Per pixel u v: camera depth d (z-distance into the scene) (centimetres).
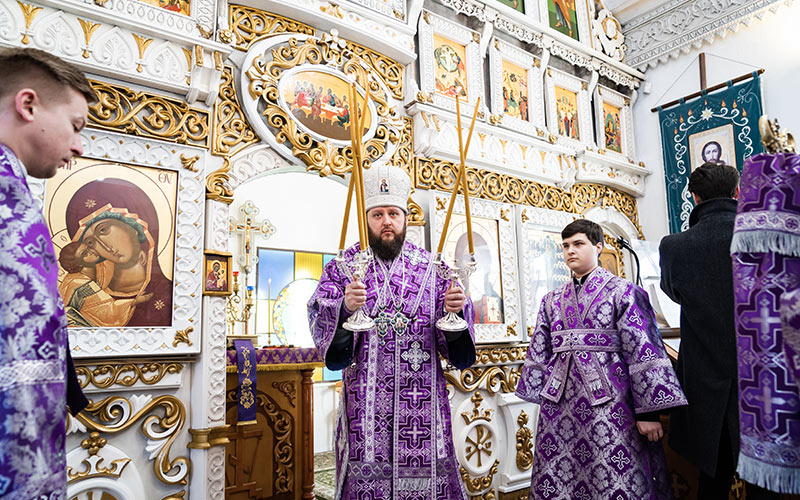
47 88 107
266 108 322
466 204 181
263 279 640
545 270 454
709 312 189
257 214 628
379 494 184
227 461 347
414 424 193
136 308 263
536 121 477
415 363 198
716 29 536
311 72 343
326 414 641
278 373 380
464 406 381
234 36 317
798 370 99
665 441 261
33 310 90
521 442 407
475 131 421
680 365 220
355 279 167
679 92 563
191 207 286
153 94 282
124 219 265
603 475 217
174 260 276
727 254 187
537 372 256
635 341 220
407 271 210
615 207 548
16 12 244
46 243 97
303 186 696
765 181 127
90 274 252
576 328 238
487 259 415
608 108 566
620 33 602
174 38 284
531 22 482
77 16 261
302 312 665
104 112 265
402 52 383
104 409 250
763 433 122
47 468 87
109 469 248
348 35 363
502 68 461
